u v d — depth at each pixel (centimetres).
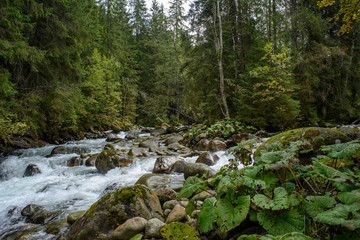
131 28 3328
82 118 1620
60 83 1048
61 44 1016
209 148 839
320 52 1352
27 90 947
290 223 162
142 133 1656
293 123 1253
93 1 1547
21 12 841
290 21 1462
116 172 596
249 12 1484
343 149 194
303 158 282
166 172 550
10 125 808
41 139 1146
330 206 159
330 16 1459
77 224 272
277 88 1115
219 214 179
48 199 436
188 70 1750
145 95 2706
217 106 1538
